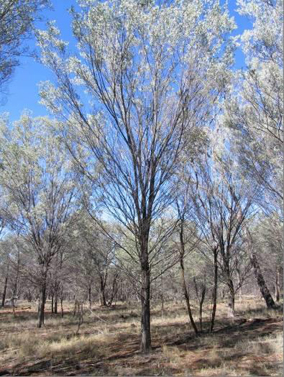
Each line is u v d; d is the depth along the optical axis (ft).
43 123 43.06
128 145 24.31
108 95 23.94
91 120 24.22
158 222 29.45
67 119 24.84
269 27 26.07
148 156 24.56
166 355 21.52
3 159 43.04
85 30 23.57
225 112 28.94
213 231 32.17
